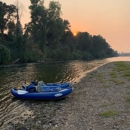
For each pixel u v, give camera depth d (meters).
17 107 11.83
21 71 32.66
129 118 8.09
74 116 9.22
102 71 29.08
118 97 12.13
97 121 8.13
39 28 78.12
